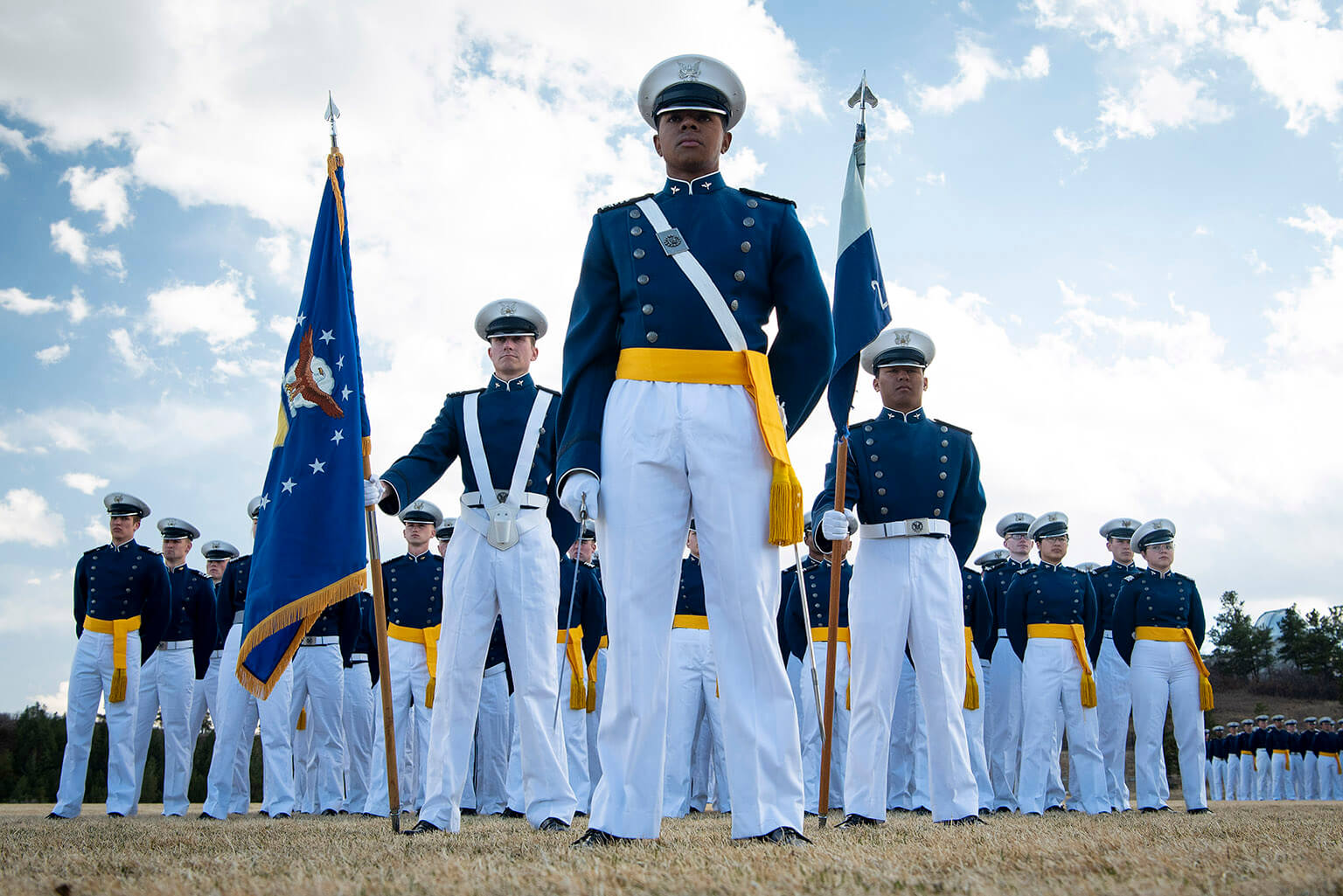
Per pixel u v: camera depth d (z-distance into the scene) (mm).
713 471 3723
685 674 9484
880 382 6871
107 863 3529
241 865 3299
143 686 10141
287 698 10031
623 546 3744
